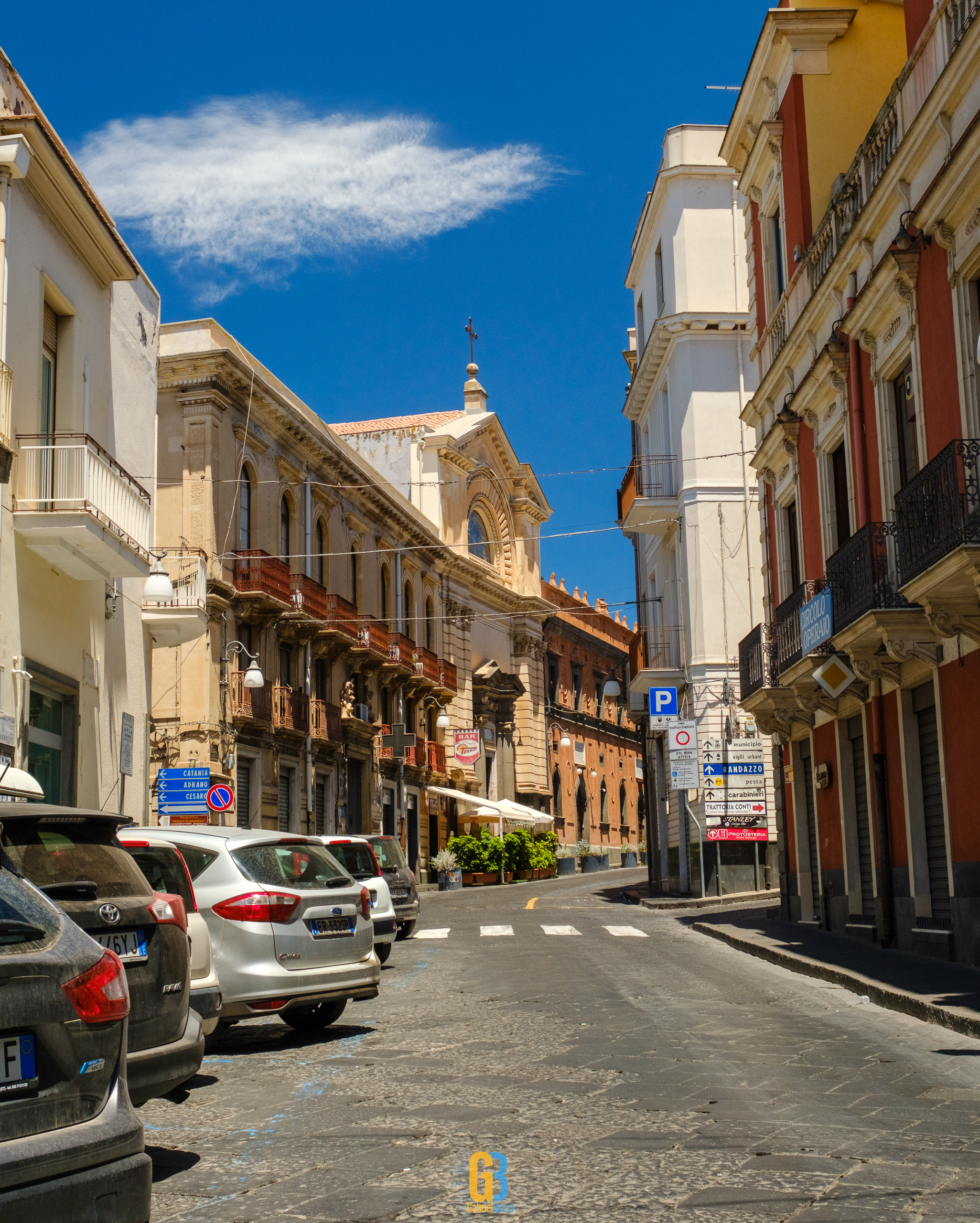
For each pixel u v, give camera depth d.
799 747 22.39
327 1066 9.38
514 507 61.94
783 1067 8.86
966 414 13.92
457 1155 6.46
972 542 12.46
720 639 32.41
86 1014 4.36
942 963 14.64
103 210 19.81
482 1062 9.27
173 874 8.95
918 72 15.71
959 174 13.66
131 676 21.78
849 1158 6.25
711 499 32.81
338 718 40.22
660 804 38.31
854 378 17.78
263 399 35.59
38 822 6.40
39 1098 4.13
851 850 19.16
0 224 16.80
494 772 57.34
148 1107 8.02
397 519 46.88
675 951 18.64
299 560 38.44
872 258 17.17
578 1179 5.93
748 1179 5.87
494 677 56.62
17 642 16.84
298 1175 6.18
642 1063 9.02
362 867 18.02
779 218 23.03
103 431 20.62
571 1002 12.61
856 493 17.75
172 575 32.00
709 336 33.31
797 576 22.59
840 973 13.92
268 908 10.46
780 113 21.77
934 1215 5.28
